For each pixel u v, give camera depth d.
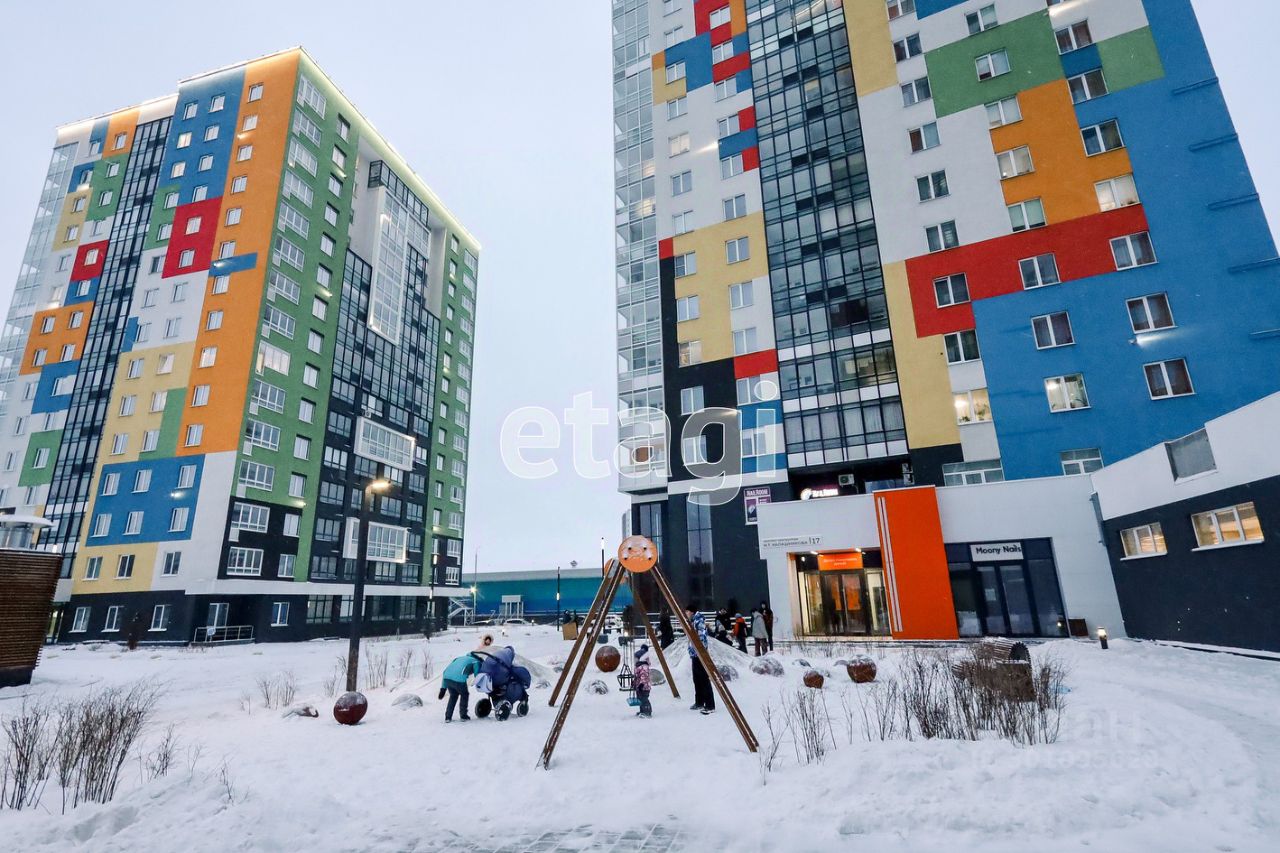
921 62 32.66
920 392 28.75
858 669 12.30
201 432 42.09
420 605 61.72
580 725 9.28
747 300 35.25
